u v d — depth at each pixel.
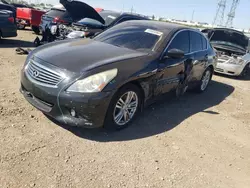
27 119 3.83
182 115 5.07
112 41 4.75
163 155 3.55
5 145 3.16
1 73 5.85
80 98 3.33
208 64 6.36
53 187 2.64
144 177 3.04
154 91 4.38
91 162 3.12
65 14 9.84
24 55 8.21
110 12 9.77
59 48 4.16
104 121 3.66
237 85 8.68
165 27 5.09
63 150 3.25
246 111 6.10
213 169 3.48
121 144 3.61
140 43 4.59
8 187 2.54
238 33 9.91
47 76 3.52
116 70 3.63
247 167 3.69
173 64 4.66
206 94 6.91
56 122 3.87
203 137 4.33
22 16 14.84
